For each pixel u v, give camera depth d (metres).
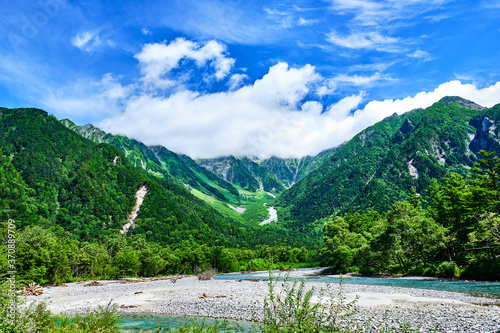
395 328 20.55
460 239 66.06
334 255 96.50
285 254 164.75
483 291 37.31
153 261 122.31
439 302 30.91
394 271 73.00
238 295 42.16
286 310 9.13
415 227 71.19
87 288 71.62
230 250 177.12
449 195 72.56
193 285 70.06
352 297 36.12
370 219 132.38
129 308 36.84
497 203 58.97
